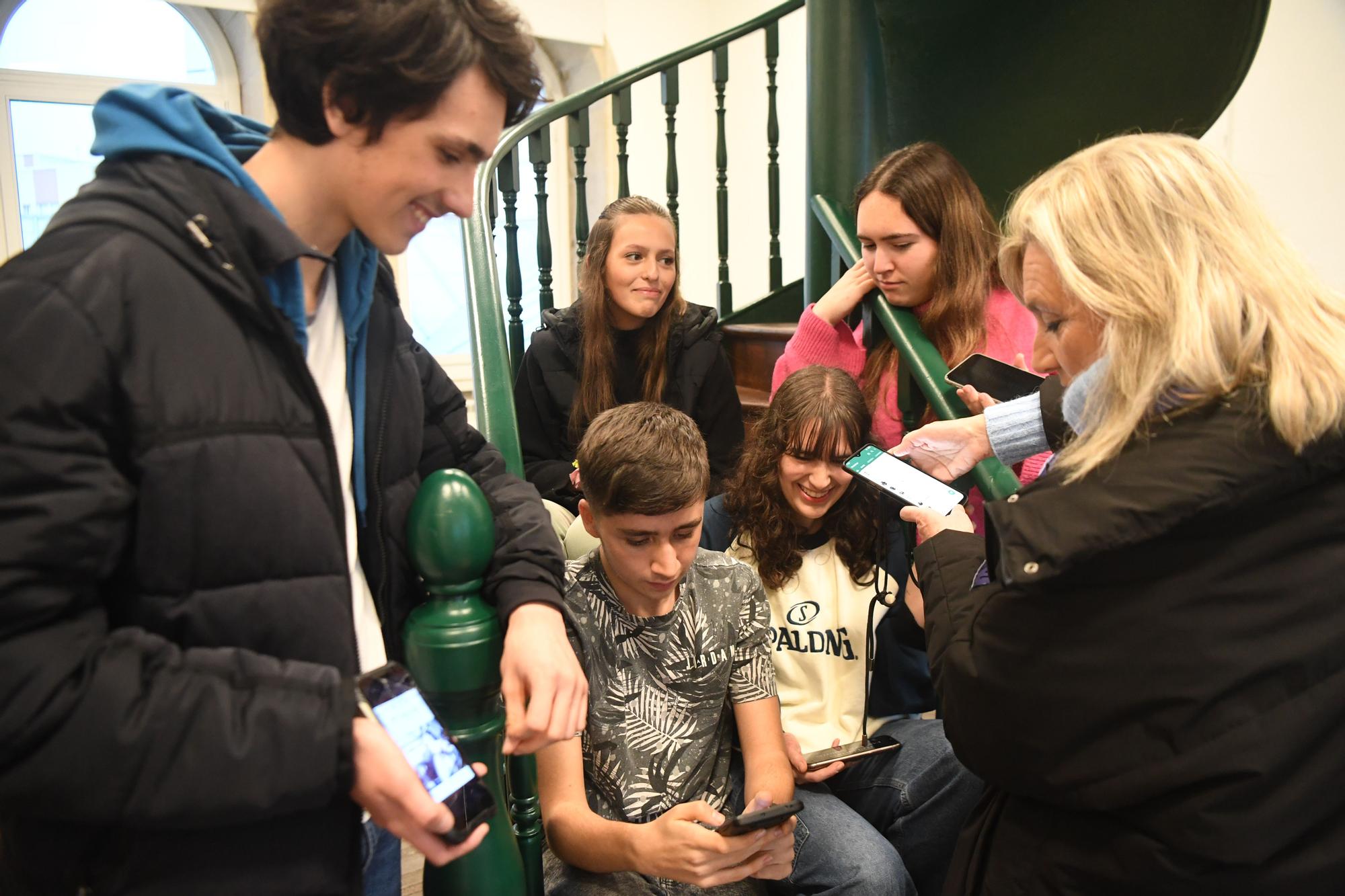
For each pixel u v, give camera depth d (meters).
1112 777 0.74
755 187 4.83
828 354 1.81
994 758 0.82
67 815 0.59
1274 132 2.66
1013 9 1.99
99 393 0.59
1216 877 0.71
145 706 0.59
